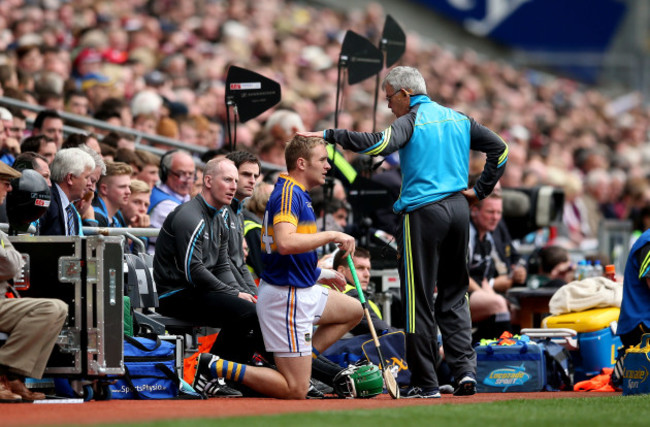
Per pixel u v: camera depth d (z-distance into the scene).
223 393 25.03
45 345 22.34
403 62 85.50
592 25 104.44
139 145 39.69
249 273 29.06
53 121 34.44
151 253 31.48
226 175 26.73
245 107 32.69
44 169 27.20
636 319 27.70
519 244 45.59
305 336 24.36
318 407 21.42
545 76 102.00
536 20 105.00
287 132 41.44
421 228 24.91
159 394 24.52
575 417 19.78
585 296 31.92
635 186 66.00
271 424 17.45
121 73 51.31
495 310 33.28
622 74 99.44
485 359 29.75
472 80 91.38
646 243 27.67
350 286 29.78
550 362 30.06
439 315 25.98
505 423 18.55
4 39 52.47
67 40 57.16
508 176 59.41
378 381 25.48
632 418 19.80
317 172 24.56
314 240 23.95
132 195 31.25
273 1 88.88
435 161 25.09
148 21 67.00
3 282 22.67
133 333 25.77
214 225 27.09
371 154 24.39
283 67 70.31
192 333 29.34
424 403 23.08
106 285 23.05
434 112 25.34
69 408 20.72
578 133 87.31
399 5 103.38
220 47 70.50
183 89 51.94
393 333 28.75
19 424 17.27
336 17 93.00
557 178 62.84
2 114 33.03
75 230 26.27
